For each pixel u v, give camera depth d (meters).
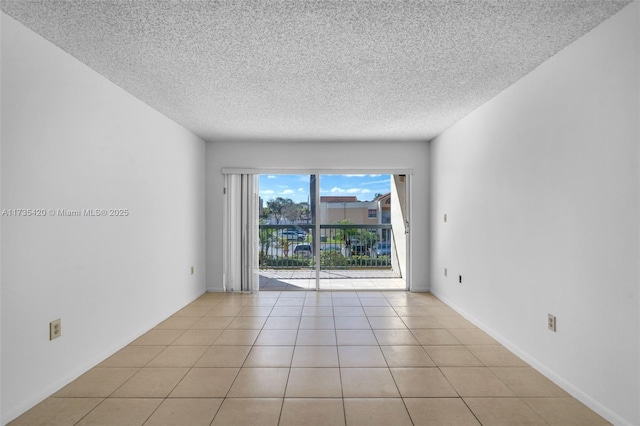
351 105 3.68
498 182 3.32
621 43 1.96
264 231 6.79
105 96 2.94
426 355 3.00
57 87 2.40
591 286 2.18
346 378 2.59
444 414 2.13
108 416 2.11
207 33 2.25
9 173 2.04
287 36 2.30
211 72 2.85
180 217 4.46
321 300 4.90
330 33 2.26
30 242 2.18
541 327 2.67
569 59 2.38
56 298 2.39
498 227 3.32
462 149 4.14
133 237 3.37
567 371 2.39
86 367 2.69
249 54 2.55
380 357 2.96
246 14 2.04
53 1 1.89
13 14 2.01
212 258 5.40
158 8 1.97
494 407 2.20
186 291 4.66
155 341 3.33
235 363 2.85
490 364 2.82
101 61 2.64
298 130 4.70
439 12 2.03
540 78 2.69
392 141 5.34
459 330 3.63
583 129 2.25
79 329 2.62
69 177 2.51
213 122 4.31
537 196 2.72
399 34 2.28
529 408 2.19
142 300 3.54
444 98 3.46
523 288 2.91
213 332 3.59
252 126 4.50
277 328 3.71
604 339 2.08
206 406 2.22
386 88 3.21
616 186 1.99
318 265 5.46
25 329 2.14
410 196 5.40
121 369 2.73
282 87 3.18
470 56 2.57
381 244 6.87
